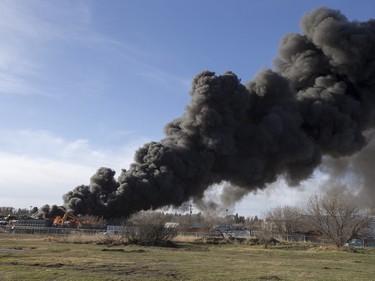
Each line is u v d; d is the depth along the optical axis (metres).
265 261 19.94
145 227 29.98
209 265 16.83
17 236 36.38
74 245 27.11
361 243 39.91
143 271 14.08
